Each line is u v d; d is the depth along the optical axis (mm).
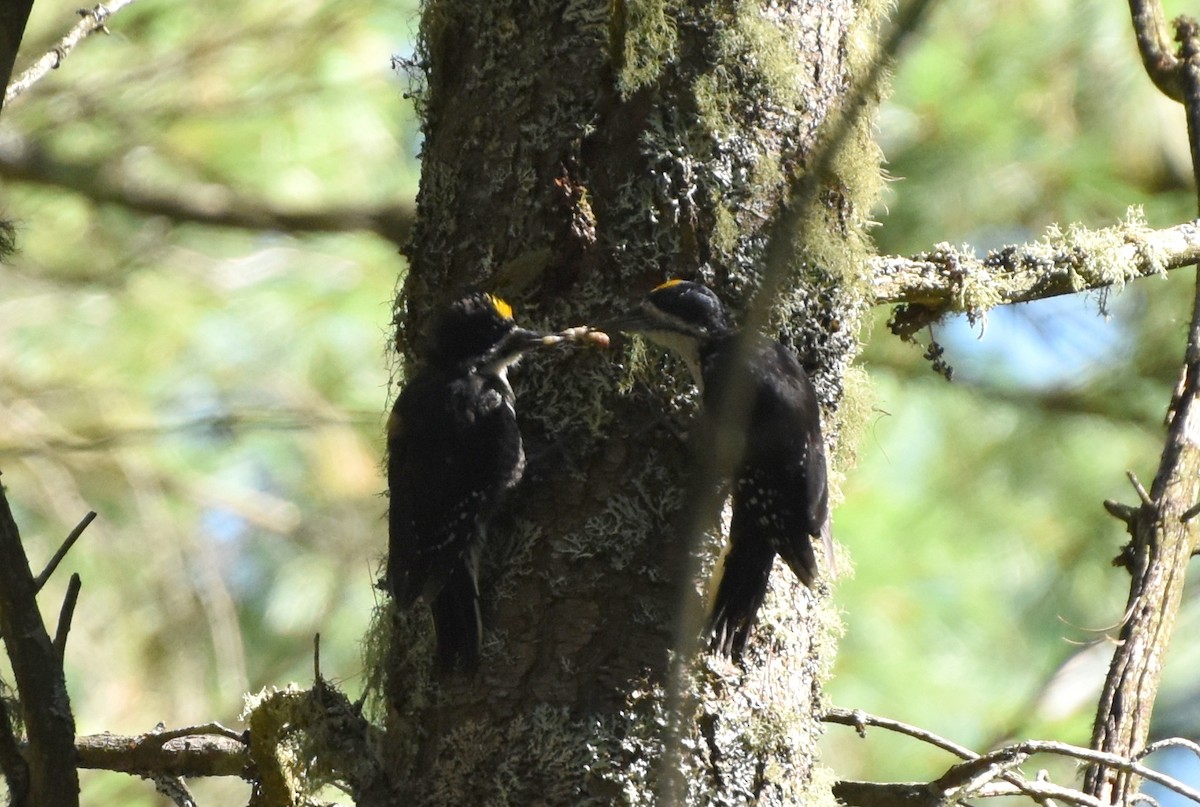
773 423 7230
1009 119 12266
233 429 14008
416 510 7410
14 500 13922
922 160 12227
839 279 7762
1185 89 9727
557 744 6766
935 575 13445
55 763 6238
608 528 7059
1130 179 12492
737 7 7402
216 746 7707
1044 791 7109
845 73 7703
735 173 7359
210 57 13781
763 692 7145
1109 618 13516
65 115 13719
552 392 7340
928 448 13797
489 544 7168
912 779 12547
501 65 7520
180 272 14328
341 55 13742
